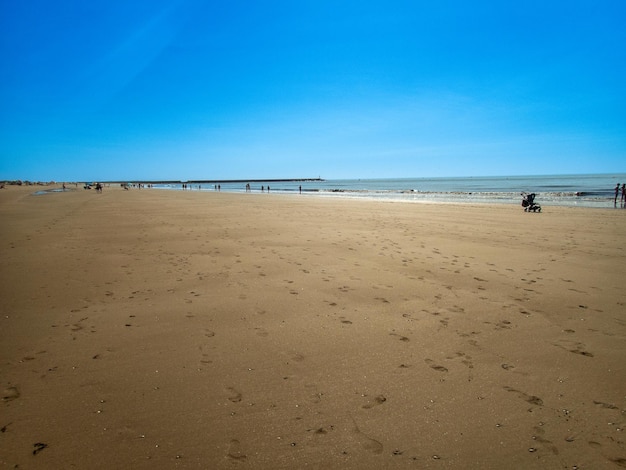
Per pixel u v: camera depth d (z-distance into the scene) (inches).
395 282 279.3
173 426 115.6
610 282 280.2
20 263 335.0
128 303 231.0
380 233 532.1
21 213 849.5
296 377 146.2
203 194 2310.5
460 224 644.7
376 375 147.8
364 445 108.0
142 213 861.8
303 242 453.7
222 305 228.1
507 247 421.4
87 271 308.0
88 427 114.4
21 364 153.9
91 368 151.4
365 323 201.3
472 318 209.2
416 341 179.2
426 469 98.9
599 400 131.0
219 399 130.7
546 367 154.6
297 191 3157.0
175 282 277.1
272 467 99.2
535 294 251.6
